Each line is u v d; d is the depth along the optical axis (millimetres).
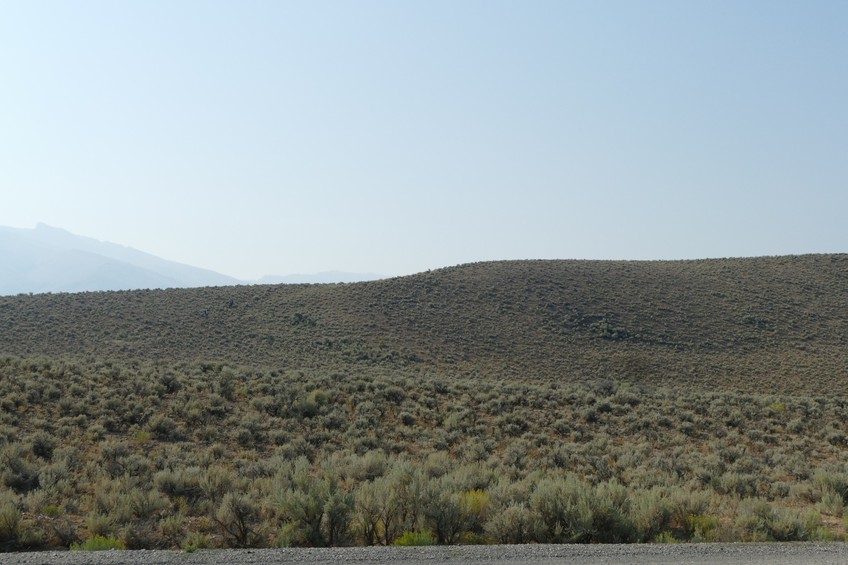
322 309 82938
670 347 73938
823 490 18547
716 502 16578
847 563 9961
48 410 26516
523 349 72375
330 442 25719
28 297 78250
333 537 12414
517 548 10742
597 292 90250
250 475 18859
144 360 54469
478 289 90312
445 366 65188
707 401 40969
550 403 36812
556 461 23453
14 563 9336
